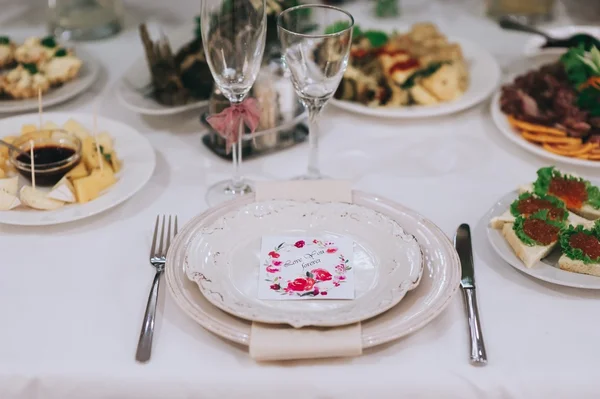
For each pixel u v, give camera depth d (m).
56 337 0.77
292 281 0.80
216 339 0.77
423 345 0.76
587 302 0.82
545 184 0.95
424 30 1.39
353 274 0.81
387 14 1.66
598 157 1.08
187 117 1.26
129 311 0.81
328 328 0.73
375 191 1.04
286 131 1.17
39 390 0.73
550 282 0.84
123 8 1.72
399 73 1.26
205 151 1.15
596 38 1.42
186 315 0.80
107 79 1.40
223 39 0.92
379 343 0.71
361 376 0.72
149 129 1.22
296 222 0.89
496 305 0.82
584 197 0.93
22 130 1.11
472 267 0.85
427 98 1.25
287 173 1.09
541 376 0.72
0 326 0.78
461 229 0.93
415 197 1.03
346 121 1.25
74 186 0.99
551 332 0.78
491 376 0.72
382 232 0.86
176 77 1.23
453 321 0.79
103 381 0.73
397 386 0.72
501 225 0.91
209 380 0.72
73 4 1.57
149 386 0.73
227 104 1.09
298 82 0.95
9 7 1.72
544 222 0.86
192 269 0.79
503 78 1.38
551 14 1.68
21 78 1.26
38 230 0.95
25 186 0.98
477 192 1.04
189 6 1.75
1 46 1.32
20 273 0.87
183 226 0.88
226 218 0.87
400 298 0.74
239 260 0.83
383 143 1.18
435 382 0.72
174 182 1.06
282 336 0.72
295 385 0.72
